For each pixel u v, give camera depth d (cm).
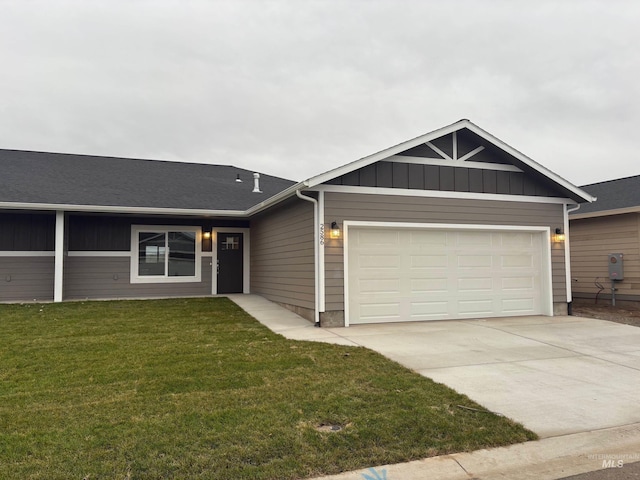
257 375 540
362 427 388
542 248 1108
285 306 1098
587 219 1397
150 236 1354
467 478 317
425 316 998
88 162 1568
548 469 331
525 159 1041
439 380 532
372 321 953
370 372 558
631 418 426
